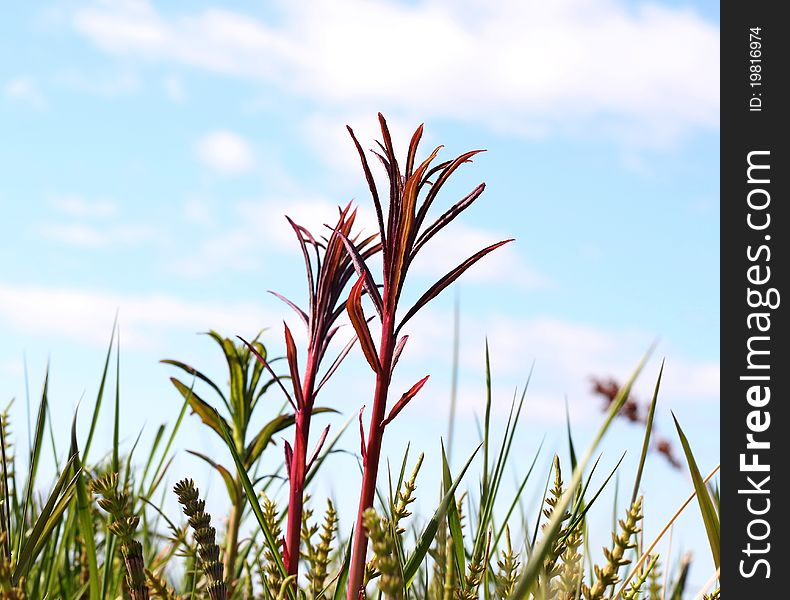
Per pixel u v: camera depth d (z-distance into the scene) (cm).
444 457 98
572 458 101
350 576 91
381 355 91
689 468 95
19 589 85
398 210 92
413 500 95
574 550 90
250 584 112
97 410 108
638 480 94
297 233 103
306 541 102
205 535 90
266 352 125
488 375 100
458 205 93
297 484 98
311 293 102
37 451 100
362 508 91
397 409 91
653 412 94
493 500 98
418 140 93
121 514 88
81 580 117
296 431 99
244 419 124
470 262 92
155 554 129
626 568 105
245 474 97
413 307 92
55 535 109
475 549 97
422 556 92
